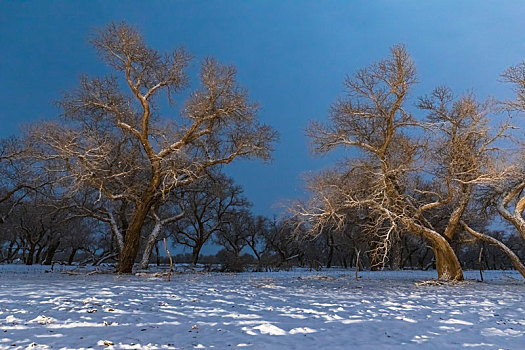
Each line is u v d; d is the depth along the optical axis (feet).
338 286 67.67
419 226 80.59
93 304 37.68
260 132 100.37
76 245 166.40
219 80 92.63
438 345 25.95
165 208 139.54
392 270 147.54
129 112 97.55
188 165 94.68
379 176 78.84
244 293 52.21
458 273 80.23
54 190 102.27
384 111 80.07
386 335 28.48
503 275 120.06
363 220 97.81
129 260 93.09
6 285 56.18
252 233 185.06
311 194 82.23
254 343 24.95
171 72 96.12
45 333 26.12
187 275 92.17
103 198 101.91
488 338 28.12
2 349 22.33
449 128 78.33
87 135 86.38
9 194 110.22
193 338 25.96
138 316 32.63
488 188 84.79
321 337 27.22
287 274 108.88
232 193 154.92
